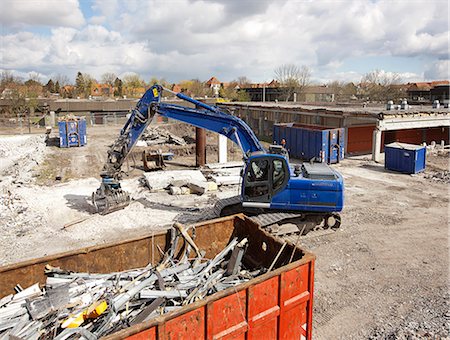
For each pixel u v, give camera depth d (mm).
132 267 6852
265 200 11492
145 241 6965
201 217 13305
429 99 68438
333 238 11703
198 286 5867
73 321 4934
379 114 24141
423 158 21562
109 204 13836
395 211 14438
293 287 5547
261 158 11367
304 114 31734
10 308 5266
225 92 82500
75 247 10969
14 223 12836
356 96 76750
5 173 21156
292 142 26844
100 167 22906
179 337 4480
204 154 23297
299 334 5777
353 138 28688
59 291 5547
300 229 11789
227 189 17422
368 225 12875
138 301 5449
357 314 7594
